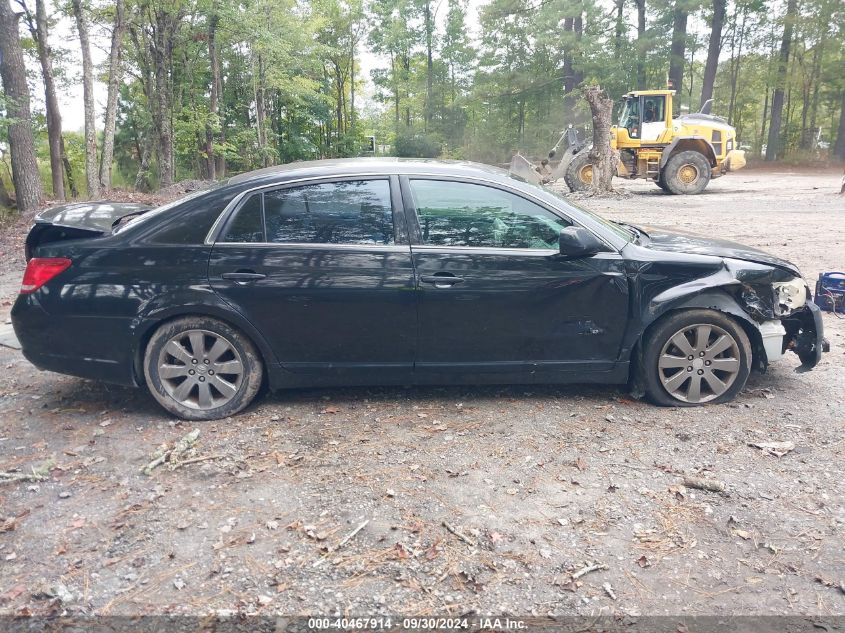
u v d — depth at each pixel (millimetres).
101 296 4062
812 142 45688
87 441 3979
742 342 4266
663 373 4324
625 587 2668
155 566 2807
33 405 4555
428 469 3596
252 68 31797
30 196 17312
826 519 3096
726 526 3062
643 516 3145
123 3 18906
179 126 27891
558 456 3729
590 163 19125
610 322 4215
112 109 19125
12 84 16750
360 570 2771
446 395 4633
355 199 4156
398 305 4113
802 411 4270
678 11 39625
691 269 4191
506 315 4168
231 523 3105
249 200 4137
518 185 4258
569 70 43312
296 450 3822
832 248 9719
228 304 4059
